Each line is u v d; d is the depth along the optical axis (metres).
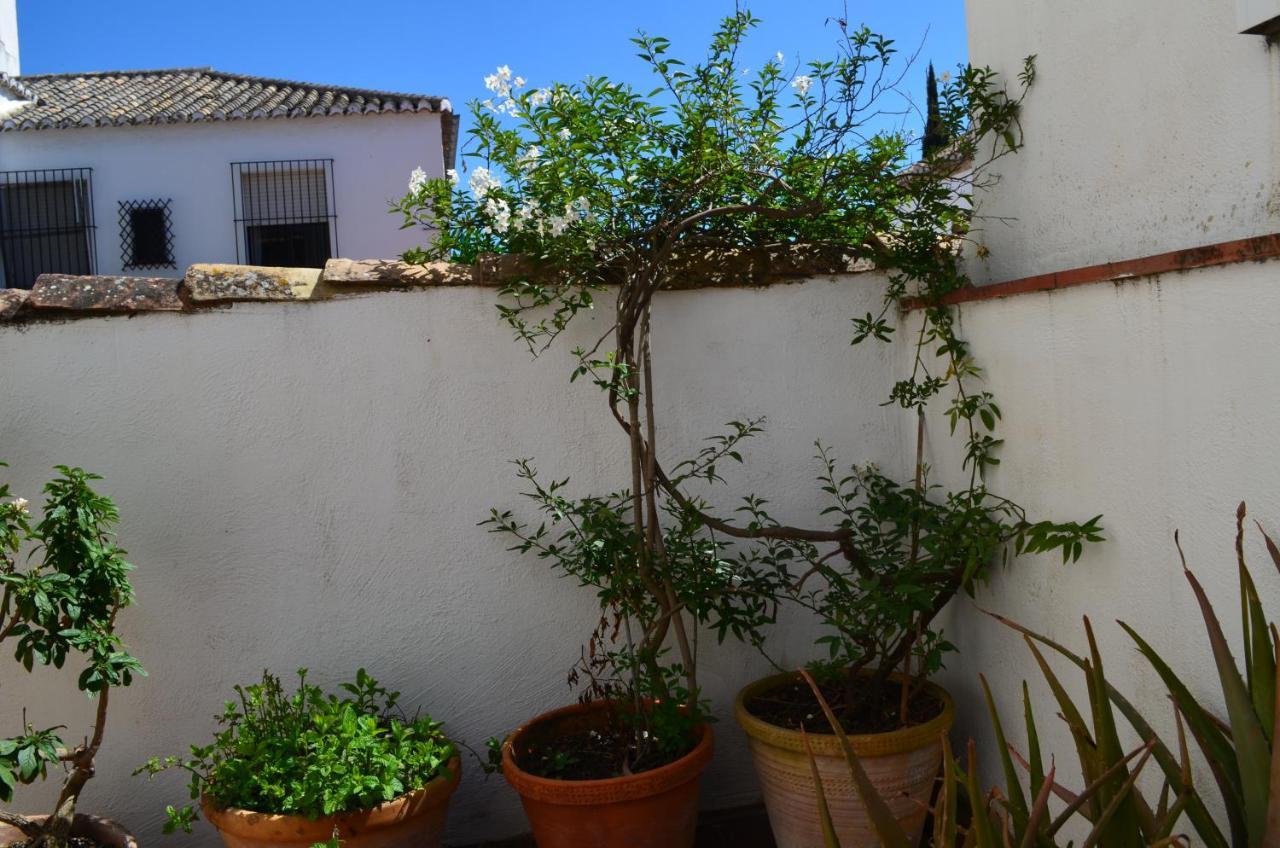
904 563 3.53
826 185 3.46
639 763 3.32
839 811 3.16
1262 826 1.94
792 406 3.83
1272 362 2.07
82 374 3.46
